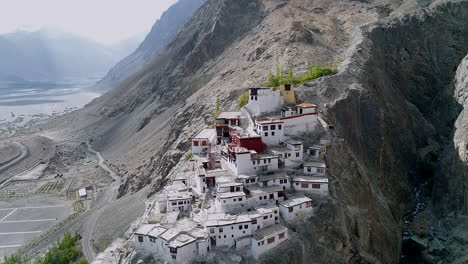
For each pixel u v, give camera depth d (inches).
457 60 6515.8
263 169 3248.0
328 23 7485.2
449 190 4446.4
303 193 3125.0
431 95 6318.9
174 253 2472.9
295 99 4116.6
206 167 3550.7
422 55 6609.3
